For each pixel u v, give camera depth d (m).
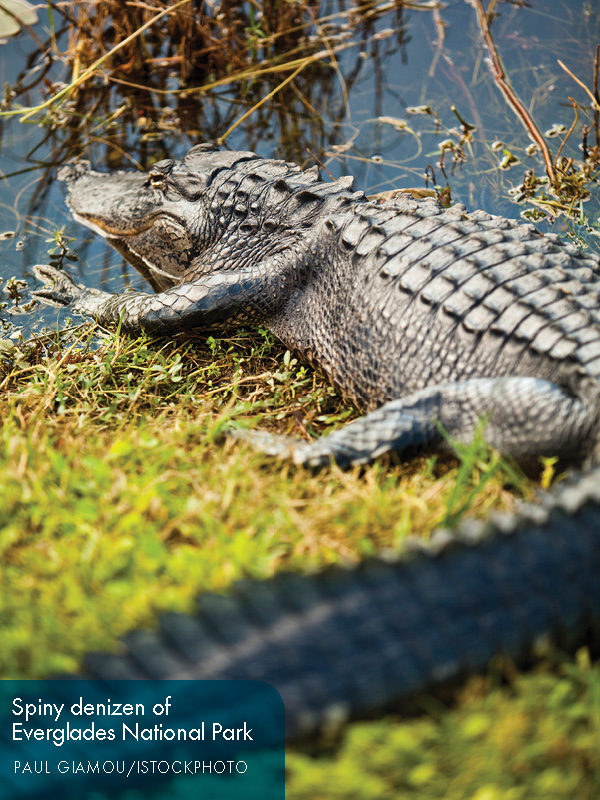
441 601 2.08
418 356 3.43
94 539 2.60
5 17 7.16
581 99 6.74
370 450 3.17
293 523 2.79
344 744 2.02
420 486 3.13
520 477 3.15
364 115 6.83
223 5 7.31
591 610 2.12
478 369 3.28
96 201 5.60
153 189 5.21
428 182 5.90
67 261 5.36
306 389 3.99
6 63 7.28
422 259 3.54
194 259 4.88
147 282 5.19
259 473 3.12
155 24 7.19
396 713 2.13
